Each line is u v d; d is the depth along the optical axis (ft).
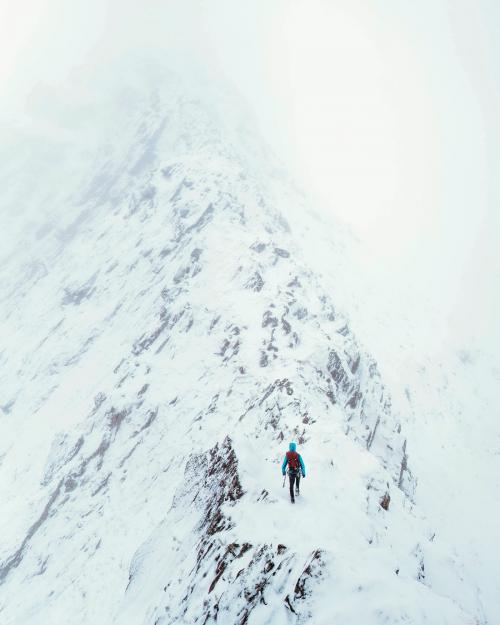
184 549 39.70
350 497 37.24
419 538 41.01
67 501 93.66
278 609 23.50
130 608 40.63
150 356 116.67
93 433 106.11
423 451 146.51
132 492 82.53
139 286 161.79
